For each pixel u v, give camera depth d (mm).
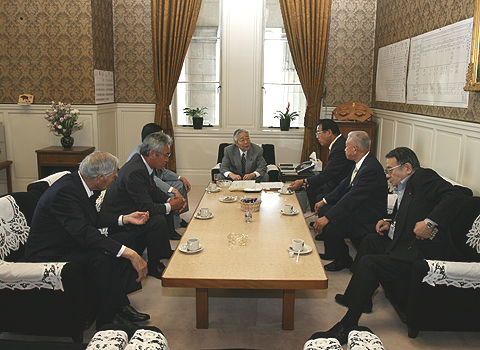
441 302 2047
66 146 4723
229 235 2297
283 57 5594
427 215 2230
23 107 4941
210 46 5594
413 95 4004
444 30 3348
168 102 5445
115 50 5496
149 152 2852
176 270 1896
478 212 2346
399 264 2186
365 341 1284
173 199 2990
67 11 4715
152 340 1299
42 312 1958
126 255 2172
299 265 1962
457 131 3135
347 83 5480
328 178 3613
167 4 5145
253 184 3561
